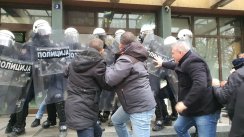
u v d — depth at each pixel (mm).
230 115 2688
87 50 3473
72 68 3496
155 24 8922
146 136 3400
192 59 3584
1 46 4574
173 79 5477
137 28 8781
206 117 3686
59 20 7750
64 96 4836
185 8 8852
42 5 8141
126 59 3352
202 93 3506
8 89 4676
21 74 4746
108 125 5633
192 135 4957
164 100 5836
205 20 9492
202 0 8836
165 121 5691
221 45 9617
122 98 3432
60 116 4809
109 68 3488
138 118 3375
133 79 3379
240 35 9711
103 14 8578
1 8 7973
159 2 8492
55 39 4875
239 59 3270
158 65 5016
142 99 3379
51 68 4816
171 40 5301
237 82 2762
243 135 2422
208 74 3672
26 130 5332
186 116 3807
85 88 3426
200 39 9422
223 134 5230
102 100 5395
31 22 8086
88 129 3402
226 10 9125
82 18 8445
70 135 4875
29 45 4754
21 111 4887
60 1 7773
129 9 8734
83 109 3383
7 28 7980
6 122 6418
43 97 4855
